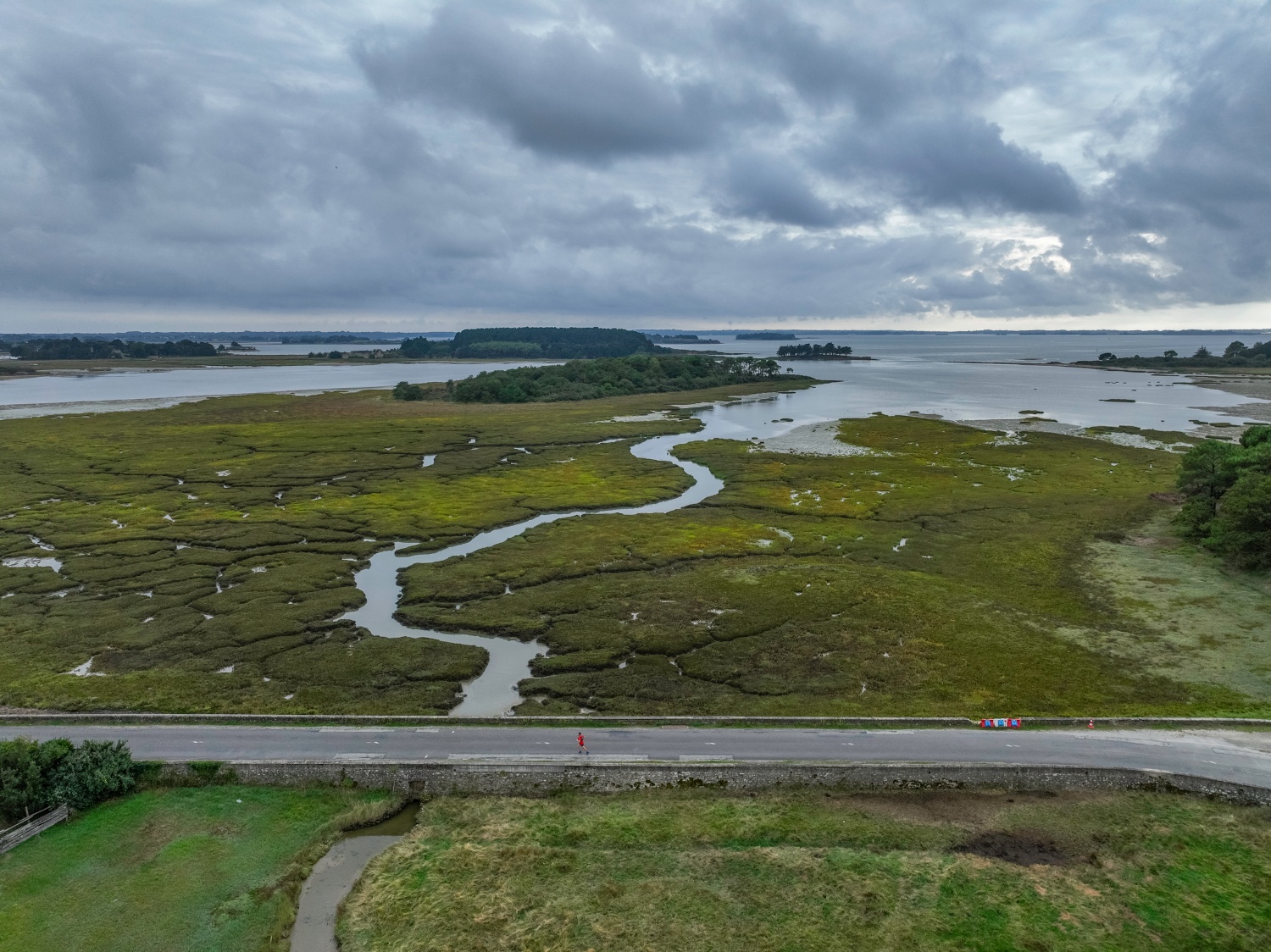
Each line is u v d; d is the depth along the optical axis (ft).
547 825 139.44
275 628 223.10
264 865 129.49
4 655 206.69
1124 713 171.42
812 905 120.16
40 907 119.34
